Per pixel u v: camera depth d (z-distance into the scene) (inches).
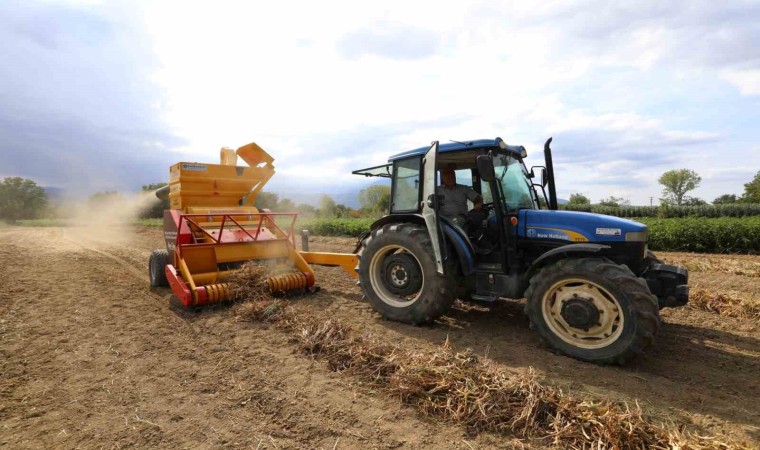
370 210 1167.6
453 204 197.9
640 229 154.2
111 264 362.3
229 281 220.1
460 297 211.9
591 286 146.4
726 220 510.6
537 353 153.5
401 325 189.0
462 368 126.8
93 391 124.2
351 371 135.4
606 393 120.3
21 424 106.2
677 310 213.8
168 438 100.1
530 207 196.2
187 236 237.1
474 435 101.8
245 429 104.1
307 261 259.0
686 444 91.6
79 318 195.3
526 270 174.4
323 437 100.6
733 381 131.7
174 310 210.4
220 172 275.6
